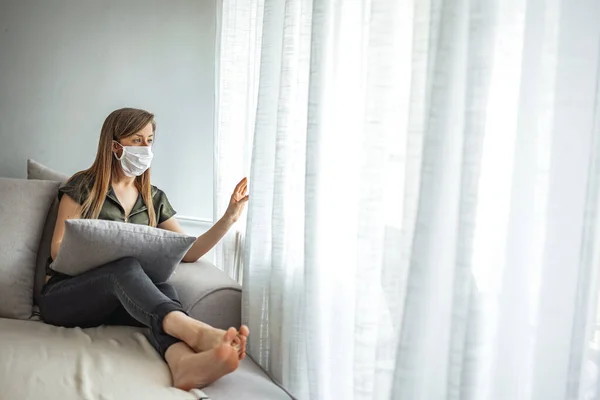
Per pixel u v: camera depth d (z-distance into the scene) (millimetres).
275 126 1939
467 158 1065
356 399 1395
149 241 1924
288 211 1827
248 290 1965
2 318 2000
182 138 2889
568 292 983
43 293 2029
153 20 2848
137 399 1423
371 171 1345
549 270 1006
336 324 1590
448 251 1179
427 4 1210
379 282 1364
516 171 1043
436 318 1196
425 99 1177
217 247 2572
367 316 1372
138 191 2342
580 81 962
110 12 2861
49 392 1422
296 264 1792
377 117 1334
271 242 1871
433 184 1146
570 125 976
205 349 1611
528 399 1063
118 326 1977
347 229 1582
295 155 1791
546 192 1028
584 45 956
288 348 1807
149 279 1847
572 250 979
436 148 1138
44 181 2299
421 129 1217
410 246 1232
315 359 1616
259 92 1945
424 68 1215
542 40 1017
